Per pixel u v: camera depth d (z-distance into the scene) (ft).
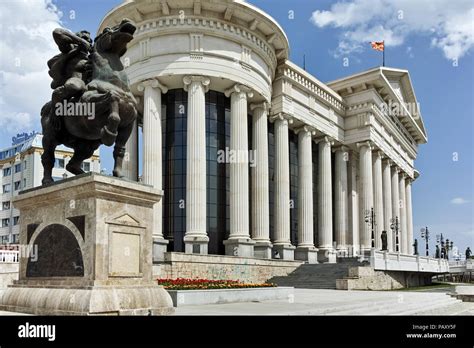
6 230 271.28
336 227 187.73
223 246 136.15
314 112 172.24
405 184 263.29
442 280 300.20
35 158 260.62
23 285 38.78
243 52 135.33
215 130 138.92
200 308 52.16
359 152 191.52
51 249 37.24
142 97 136.87
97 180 34.22
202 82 128.47
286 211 151.94
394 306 68.64
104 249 34.17
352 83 189.47
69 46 40.04
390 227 206.59
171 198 134.41
